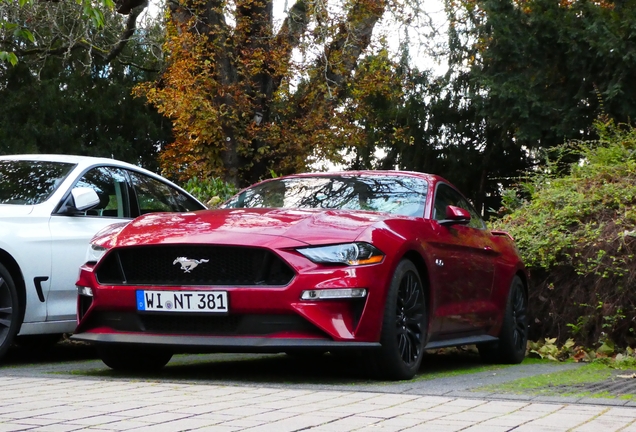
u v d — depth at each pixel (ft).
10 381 15.28
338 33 75.92
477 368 20.35
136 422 10.78
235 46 78.69
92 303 16.28
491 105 79.05
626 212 24.61
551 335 24.76
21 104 113.70
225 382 15.33
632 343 23.21
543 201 27.73
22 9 68.44
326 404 12.44
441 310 17.95
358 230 15.87
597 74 72.49
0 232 19.25
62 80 116.98
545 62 75.92
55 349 24.49
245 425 10.57
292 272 15.08
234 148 80.43
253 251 15.23
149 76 118.01
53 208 20.70
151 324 15.92
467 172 97.91
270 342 14.93
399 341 16.17
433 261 17.56
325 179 20.12
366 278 15.31
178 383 14.96
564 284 24.75
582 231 24.68
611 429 10.36
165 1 77.77
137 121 119.55
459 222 18.76
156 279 15.85
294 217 16.33
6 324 19.06
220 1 78.07
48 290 20.11
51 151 114.01
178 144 86.79
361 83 80.74
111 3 37.14
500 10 77.82
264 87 84.23
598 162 31.17
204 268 15.49
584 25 73.05
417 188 19.47
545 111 73.61
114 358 17.21
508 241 22.81
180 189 24.95
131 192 22.97
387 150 107.34
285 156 85.15
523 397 13.38
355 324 15.31
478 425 10.66
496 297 21.15
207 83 76.33
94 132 119.24
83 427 10.41
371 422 10.86
